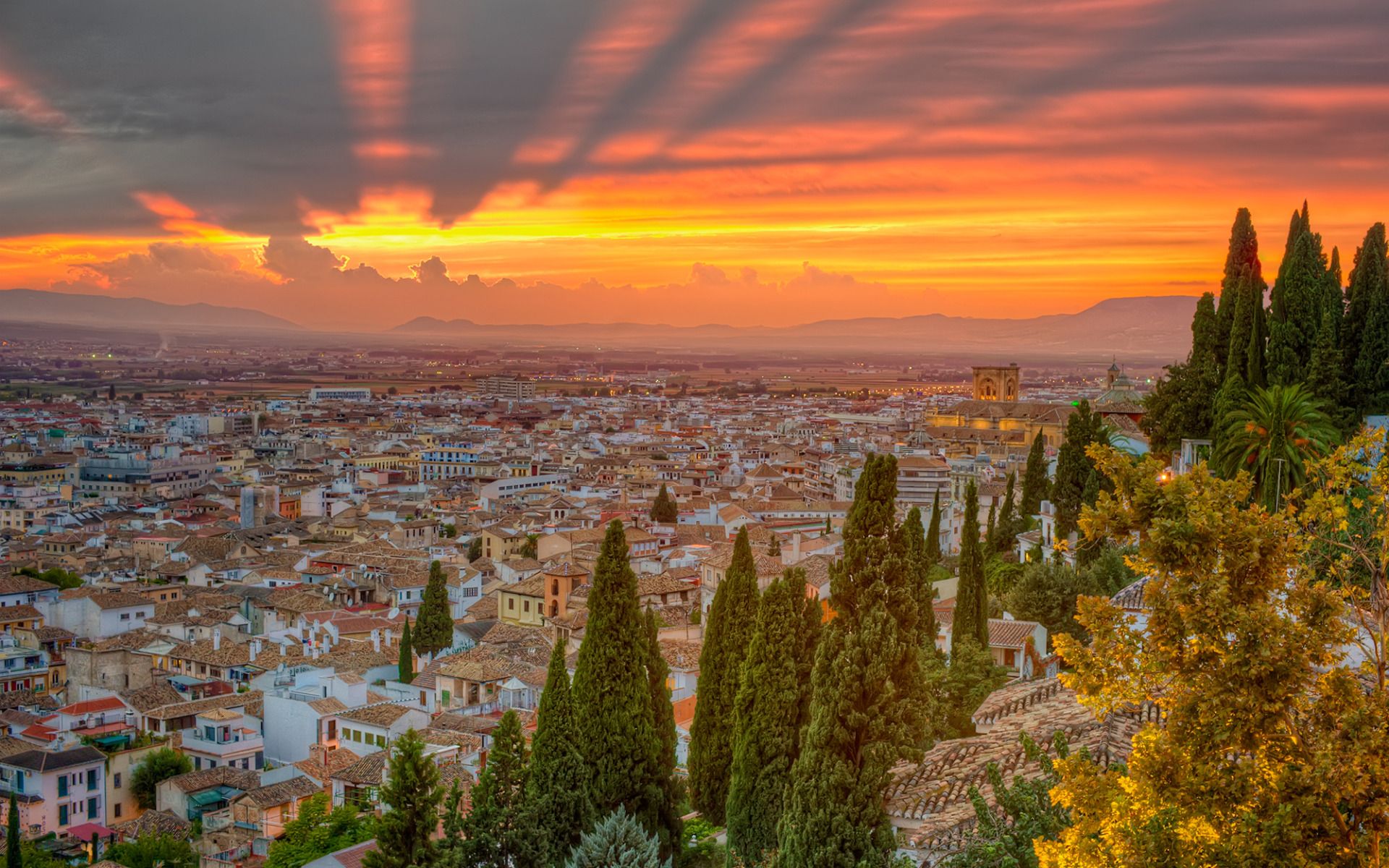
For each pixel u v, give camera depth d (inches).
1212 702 1593.3
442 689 6299.2
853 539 2859.3
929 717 3004.4
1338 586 2036.2
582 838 2876.5
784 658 3225.9
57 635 7859.3
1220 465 4466.0
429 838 2819.9
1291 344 5251.0
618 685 3250.5
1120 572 5132.9
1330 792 1512.1
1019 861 1985.7
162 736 5969.5
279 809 5009.8
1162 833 1540.4
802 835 2716.5
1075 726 2596.0
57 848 5128.0
